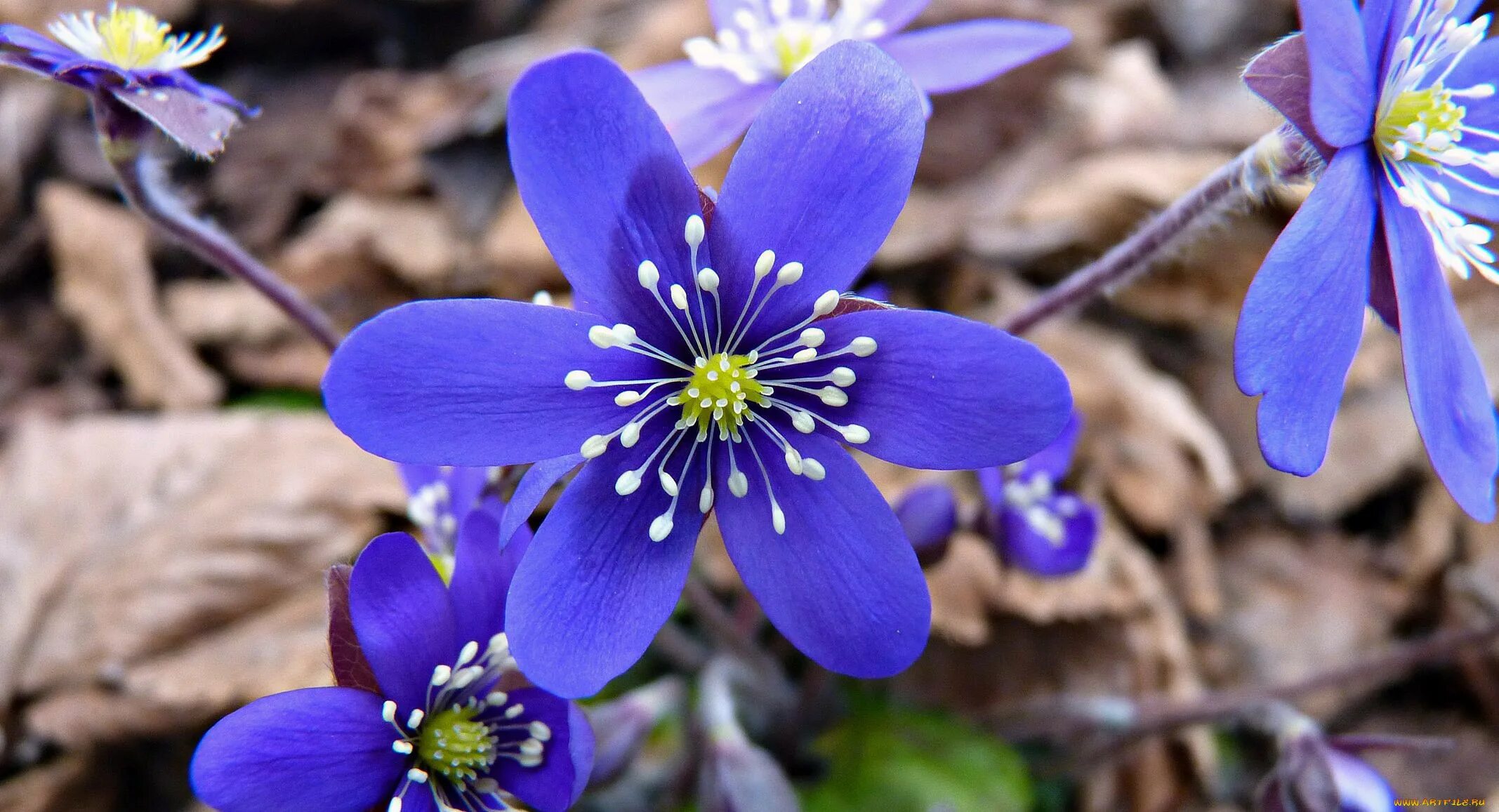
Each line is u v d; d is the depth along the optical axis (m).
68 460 0.13
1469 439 0.09
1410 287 0.08
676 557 0.08
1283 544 0.14
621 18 0.17
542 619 0.08
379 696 0.08
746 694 0.12
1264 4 0.18
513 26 0.18
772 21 0.10
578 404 0.08
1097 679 0.13
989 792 0.12
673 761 0.12
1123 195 0.15
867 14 0.10
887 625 0.08
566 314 0.08
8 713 0.12
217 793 0.08
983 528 0.11
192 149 0.09
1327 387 0.08
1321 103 0.08
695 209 0.08
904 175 0.08
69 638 0.12
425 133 0.16
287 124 0.16
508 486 0.09
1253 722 0.11
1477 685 0.13
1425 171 0.09
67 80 0.09
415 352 0.08
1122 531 0.14
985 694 0.13
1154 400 0.14
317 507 0.13
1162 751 0.13
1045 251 0.15
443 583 0.08
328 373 0.07
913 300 0.15
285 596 0.12
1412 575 0.14
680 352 0.08
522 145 0.08
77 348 0.15
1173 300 0.15
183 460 0.13
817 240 0.08
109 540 0.13
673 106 0.10
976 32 0.10
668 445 0.08
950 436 0.08
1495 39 0.09
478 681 0.08
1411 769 0.13
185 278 0.16
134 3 0.17
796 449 0.08
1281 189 0.09
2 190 0.16
